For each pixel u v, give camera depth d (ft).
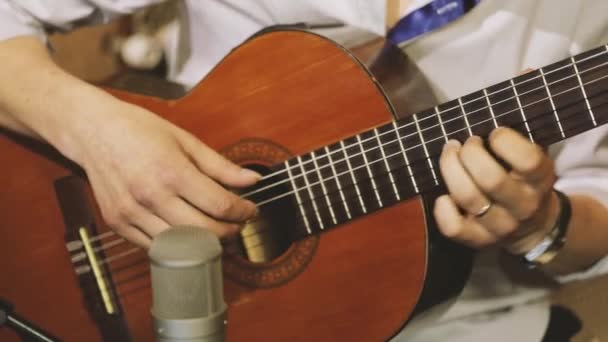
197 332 2.80
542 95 3.98
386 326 4.60
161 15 5.68
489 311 5.04
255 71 4.65
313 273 4.61
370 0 4.78
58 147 4.62
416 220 4.43
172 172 4.26
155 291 2.82
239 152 4.70
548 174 3.99
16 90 4.75
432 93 4.60
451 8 4.63
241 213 4.31
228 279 4.66
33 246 4.89
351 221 4.51
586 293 7.04
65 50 6.39
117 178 4.38
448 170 3.97
